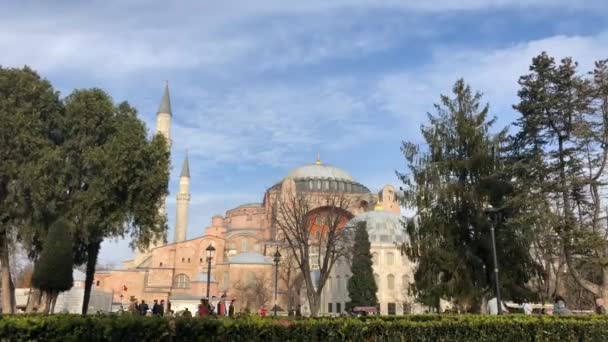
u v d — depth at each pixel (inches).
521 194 1210.6
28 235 1264.8
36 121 1299.2
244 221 4458.7
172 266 3986.2
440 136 1392.7
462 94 1405.0
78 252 1494.8
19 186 1243.2
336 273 3469.5
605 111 1243.2
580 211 1243.2
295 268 3129.9
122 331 371.6
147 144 1445.6
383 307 3299.7
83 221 1302.9
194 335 398.9
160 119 4175.7
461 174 1343.5
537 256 1465.3
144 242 1451.8
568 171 1239.5
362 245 2834.6
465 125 1347.2
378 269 3361.2
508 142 1353.3
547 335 588.7
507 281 1235.9
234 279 3663.9
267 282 3622.0
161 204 1524.4
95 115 1396.4
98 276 3949.3
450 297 1282.0
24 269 2878.9
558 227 1185.4
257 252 4023.1
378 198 4074.8
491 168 1321.4
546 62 1278.3
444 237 1307.8
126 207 1376.7
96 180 1323.8
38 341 347.6
